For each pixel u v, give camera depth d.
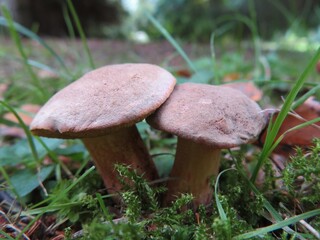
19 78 0.27
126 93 0.10
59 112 0.10
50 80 0.28
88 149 0.12
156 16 0.94
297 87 0.10
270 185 0.12
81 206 0.11
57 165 0.14
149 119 0.10
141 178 0.11
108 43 0.67
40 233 0.11
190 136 0.10
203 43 0.75
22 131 0.19
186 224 0.11
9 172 0.15
